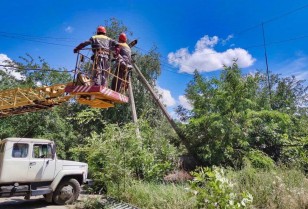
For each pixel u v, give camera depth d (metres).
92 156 10.25
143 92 21.28
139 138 10.95
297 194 7.56
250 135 13.97
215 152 13.12
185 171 13.01
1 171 9.62
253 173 8.88
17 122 17.53
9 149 9.84
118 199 9.37
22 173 9.94
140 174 11.16
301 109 16.80
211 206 6.11
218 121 12.99
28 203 10.95
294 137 14.18
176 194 8.14
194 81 14.93
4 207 10.16
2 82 18.36
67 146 18.69
